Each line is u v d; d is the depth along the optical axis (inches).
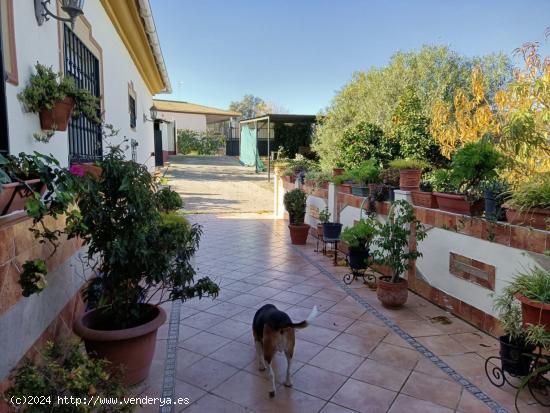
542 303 100.3
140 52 347.3
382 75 531.5
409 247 199.0
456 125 247.6
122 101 284.4
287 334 112.9
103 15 220.4
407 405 105.7
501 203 141.9
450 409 103.8
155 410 103.4
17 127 102.9
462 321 160.9
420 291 191.3
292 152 907.4
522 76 189.6
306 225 309.1
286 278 221.1
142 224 111.5
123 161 115.0
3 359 83.0
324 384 116.0
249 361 129.9
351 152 365.4
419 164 210.4
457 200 161.5
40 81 112.2
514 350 109.0
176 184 661.9
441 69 507.8
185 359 130.8
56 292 121.4
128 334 107.3
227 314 169.3
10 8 98.9
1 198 76.5
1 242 83.7
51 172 89.5
